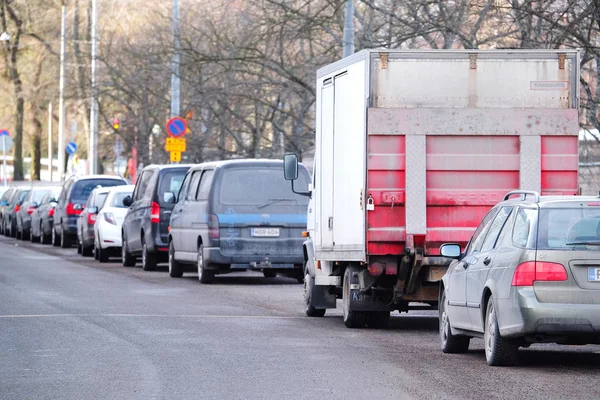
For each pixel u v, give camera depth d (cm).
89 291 5216
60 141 18800
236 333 3628
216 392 2480
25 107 19762
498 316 2831
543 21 5931
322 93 4159
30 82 17038
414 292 3784
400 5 6925
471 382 2631
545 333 2747
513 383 2620
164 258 6806
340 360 3009
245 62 8431
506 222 2969
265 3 7925
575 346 3441
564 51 3650
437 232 3619
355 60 3738
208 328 3759
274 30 8175
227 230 5659
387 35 7525
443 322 3256
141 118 11669
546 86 3650
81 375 2716
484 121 3622
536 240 2778
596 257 2744
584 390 2525
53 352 3122
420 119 3606
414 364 2947
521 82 3650
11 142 14550
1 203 13025
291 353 3142
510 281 2786
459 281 3125
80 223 8431
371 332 3794
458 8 6381
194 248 5909
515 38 6275
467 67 3634
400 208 3622
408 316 4500
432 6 7612
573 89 3653
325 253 4081
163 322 3925
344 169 3869
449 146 3622
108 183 9375
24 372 2764
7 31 16688
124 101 12031
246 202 5694
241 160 5759
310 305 4303
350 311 3884
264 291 5397
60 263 7425
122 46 10944
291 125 9931
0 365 2878
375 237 3612
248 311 4412
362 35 7369
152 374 2736
